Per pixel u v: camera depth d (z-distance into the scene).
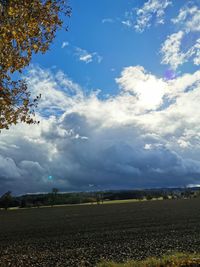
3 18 13.92
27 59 14.81
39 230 66.38
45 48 14.81
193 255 21.92
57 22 14.60
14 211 165.00
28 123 16.28
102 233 54.38
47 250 39.38
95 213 115.38
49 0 14.19
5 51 14.41
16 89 15.88
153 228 57.25
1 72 15.07
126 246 38.12
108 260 29.39
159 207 131.62
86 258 31.91
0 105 15.77
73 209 156.75
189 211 99.25
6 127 16.14
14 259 33.72
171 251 31.45
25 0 13.81
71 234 55.78
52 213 130.88
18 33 13.90
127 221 75.44
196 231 49.41
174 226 58.50
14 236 58.00
